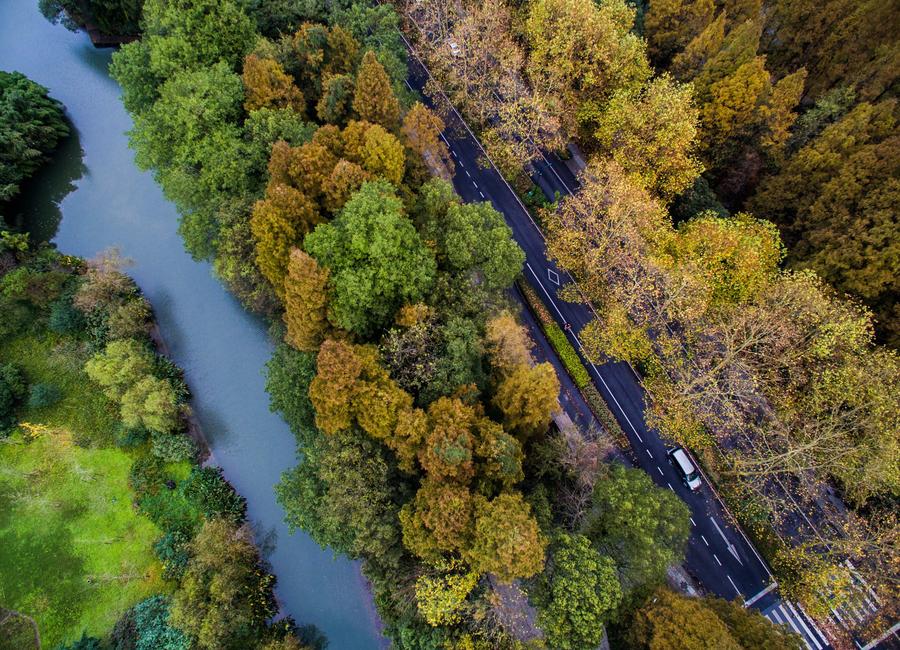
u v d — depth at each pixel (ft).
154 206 268.41
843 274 183.62
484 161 255.29
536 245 240.12
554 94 223.30
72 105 296.30
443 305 182.29
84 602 180.96
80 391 211.61
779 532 191.11
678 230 210.38
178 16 221.25
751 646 135.64
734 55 211.82
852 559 180.86
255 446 215.51
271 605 188.24
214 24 222.69
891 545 168.86
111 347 204.23
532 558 131.54
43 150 273.75
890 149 183.93
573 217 209.97
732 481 198.29
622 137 213.87
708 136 227.61
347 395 148.66
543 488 162.20
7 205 260.83
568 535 145.59
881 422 162.61
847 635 180.04
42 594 181.37
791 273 199.62
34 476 196.54
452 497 137.18
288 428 218.79
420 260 177.68
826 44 244.22
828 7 234.17
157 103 211.82
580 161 260.62
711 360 199.93
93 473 199.21
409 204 201.46
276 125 201.98
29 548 187.21
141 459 203.21
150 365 212.64
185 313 240.12
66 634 176.76
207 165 206.39
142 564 187.32
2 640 174.91
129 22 294.87
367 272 166.81
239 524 197.36
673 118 199.11
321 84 228.22
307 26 229.86
